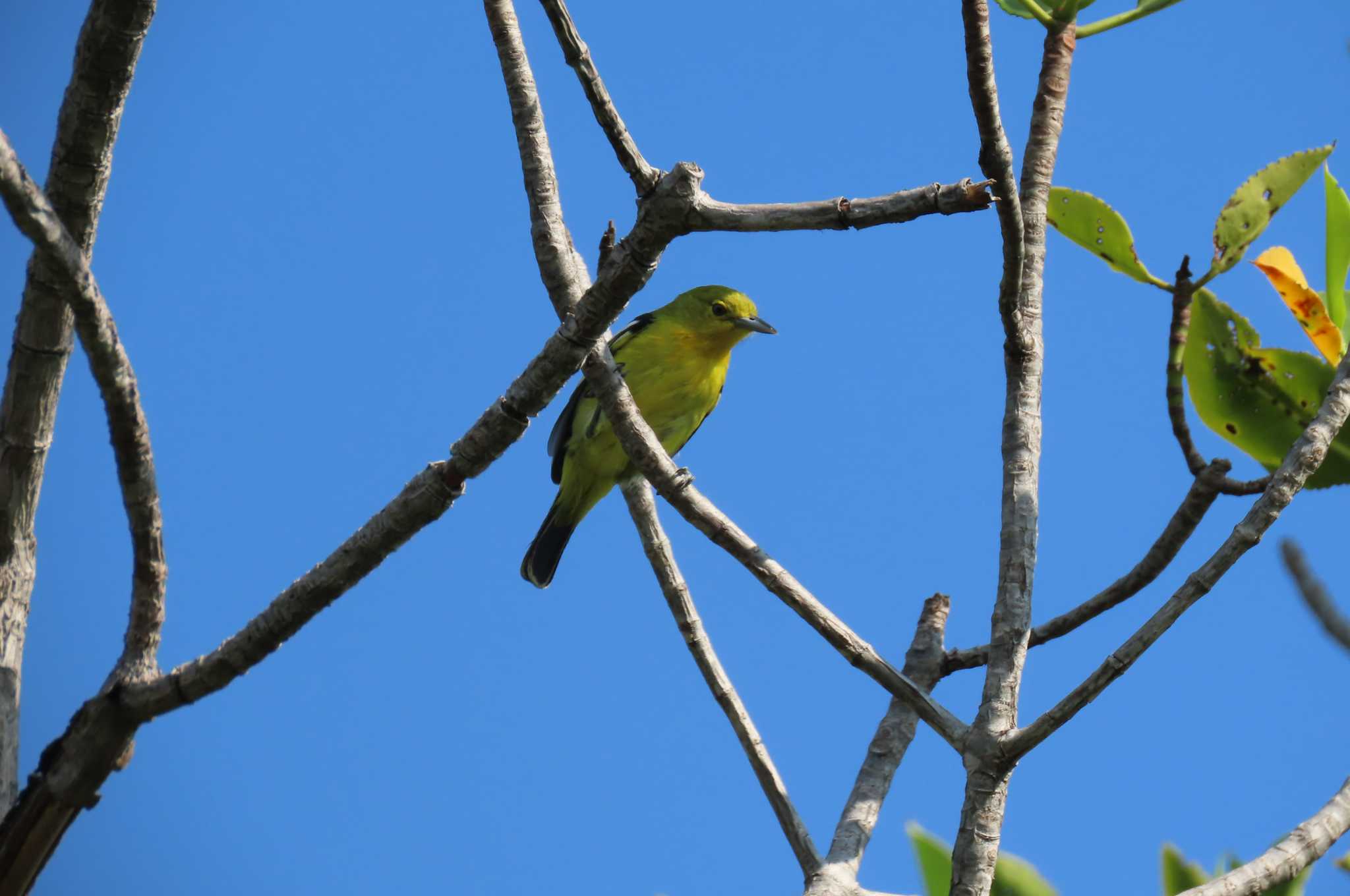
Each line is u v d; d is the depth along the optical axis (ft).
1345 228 29.91
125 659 29.45
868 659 25.13
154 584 29.17
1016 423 25.13
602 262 29.71
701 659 30.04
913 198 22.72
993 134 23.11
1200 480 28.09
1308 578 25.25
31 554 31.07
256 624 28.76
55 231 24.02
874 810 28.78
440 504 28.40
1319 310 30.17
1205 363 31.24
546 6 24.61
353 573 28.63
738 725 29.07
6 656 30.09
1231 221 30.19
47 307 29.22
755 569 26.17
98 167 28.50
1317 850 22.40
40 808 28.81
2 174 22.99
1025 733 22.86
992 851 22.82
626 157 25.64
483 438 27.86
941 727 24.04
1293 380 30.83
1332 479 30.12
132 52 27.53
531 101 29.94
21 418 30.09
